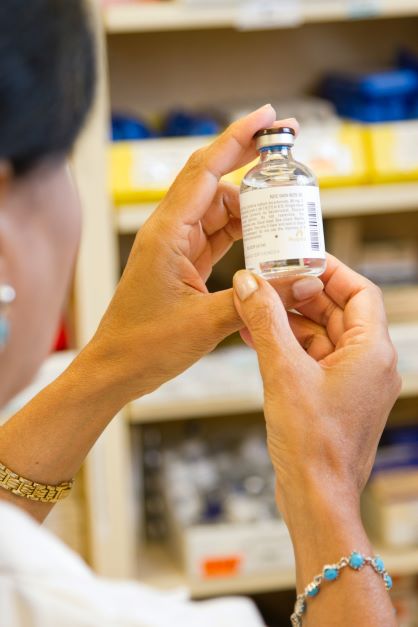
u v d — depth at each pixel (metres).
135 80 2.59
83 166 2.07
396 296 2.42
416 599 2.43
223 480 2.40
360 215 2.71
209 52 2.61
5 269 0.59
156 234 0.98
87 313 2.11
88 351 1.02
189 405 2.22
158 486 2.58
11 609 0.56
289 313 1.09
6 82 0.54
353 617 0.80
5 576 0.57
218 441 2.64
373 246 2.53
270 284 0.97
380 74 2.35
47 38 0.55
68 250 0.63
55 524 2.18
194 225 1.01
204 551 2.23
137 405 2.20
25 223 0.59
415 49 2.68
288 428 0.86
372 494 2.40
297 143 2.19
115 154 2.13
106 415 1.03
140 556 2.43
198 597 2.49
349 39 2.66
